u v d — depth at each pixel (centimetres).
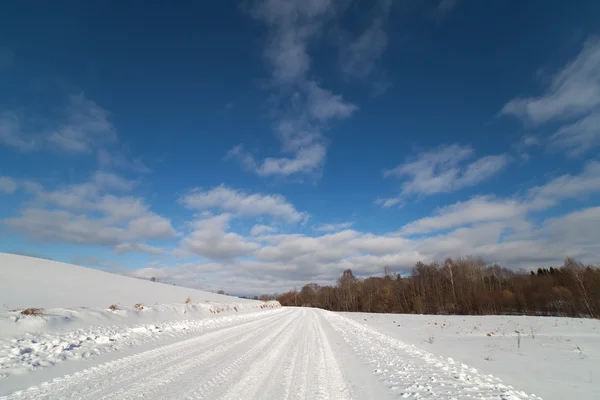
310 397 577
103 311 1408
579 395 795
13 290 1534
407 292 7725
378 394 619
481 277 6819
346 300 9369
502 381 878
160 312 1816
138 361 791
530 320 3447
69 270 2650
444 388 684
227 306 3042
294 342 1294
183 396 540
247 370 752
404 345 1470
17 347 767
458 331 2598
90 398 511
